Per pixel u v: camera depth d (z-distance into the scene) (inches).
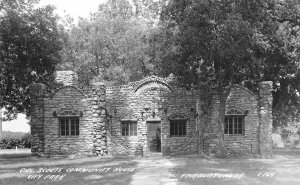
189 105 1430.9
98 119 1336.1
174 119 1427.2
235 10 1129.4
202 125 1314.0
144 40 2127.2
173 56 1217.4
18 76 1477.6
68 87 1349.7
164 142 1418.6
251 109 1341.0
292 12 1472.7
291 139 2330.2
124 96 1460.4
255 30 1167.6
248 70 1309.1
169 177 816.3
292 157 1280.8
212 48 1142.3
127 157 1295.5
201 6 1109.1
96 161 1162.6
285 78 1664.6
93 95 1341.0
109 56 2305.6
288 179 787.4
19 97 1528.1
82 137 1337.4
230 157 1253.7
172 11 1205.7
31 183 768.3
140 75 2123.5
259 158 1246.9
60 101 1348.4
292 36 1456.7
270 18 1288.1
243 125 1339.8
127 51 2241.6
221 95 1242.6
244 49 1160.2
